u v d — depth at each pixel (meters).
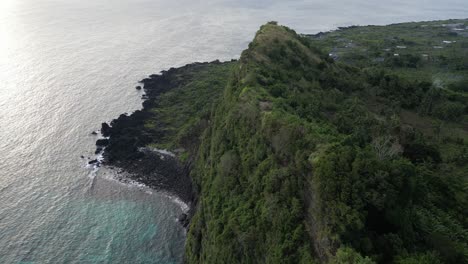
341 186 38.94
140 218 79.94
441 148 72.12
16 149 99.81
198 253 66.50
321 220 39.72
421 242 39.91
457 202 52.19
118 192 87.25
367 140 54.41
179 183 90.44
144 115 120.25
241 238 50.94
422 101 90.75
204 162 81.62
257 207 51.72
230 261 53.31
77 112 120.81
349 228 36.72
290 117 55.19
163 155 100.94
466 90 108.06
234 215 55.19
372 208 38.22
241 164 61.75
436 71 129.12
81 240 73.50
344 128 61.69
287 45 100.19
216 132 77.19
